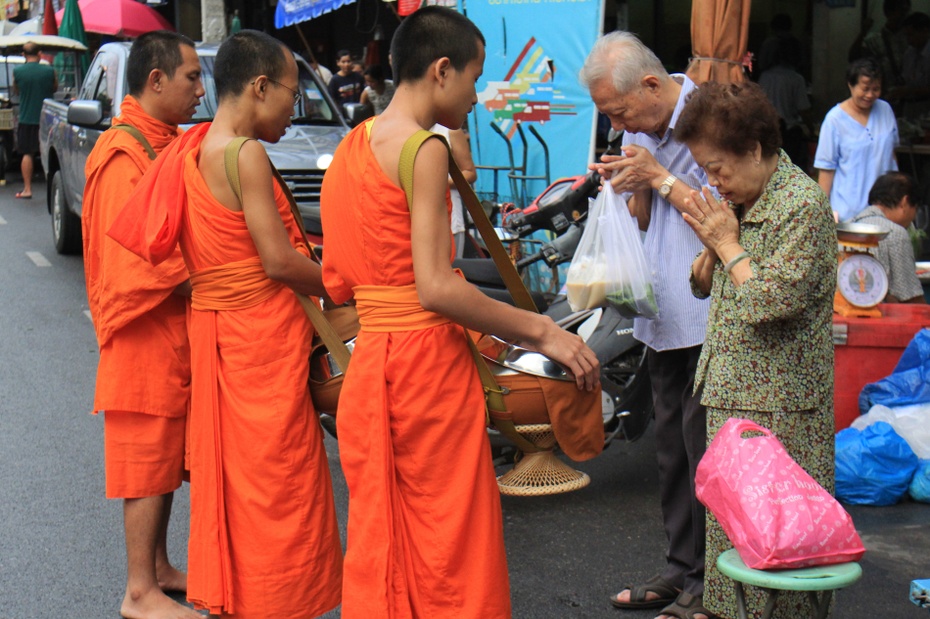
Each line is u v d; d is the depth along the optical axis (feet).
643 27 34.17
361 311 9.27
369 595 9.23
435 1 29.04
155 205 10.45
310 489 10.57
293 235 10.77
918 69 28.32
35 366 23.03
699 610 11.78
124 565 13.79
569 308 16.58
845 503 15.56
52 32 60.34
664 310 11.78
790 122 29.09
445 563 9.11
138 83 12.31
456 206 21.56
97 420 19.61
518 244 18.92
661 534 14.74
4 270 33.37
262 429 10.34
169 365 11.87
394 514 9.18
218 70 10.59
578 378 9.69
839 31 31.35
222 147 10.18
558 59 26.66
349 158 9.04
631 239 11.69
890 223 18.11
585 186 16.46
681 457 12.14
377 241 8.91
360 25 47.83
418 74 9.01
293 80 10.75
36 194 51.65
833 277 9.71
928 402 16.37
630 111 11.25
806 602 10.02
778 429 9.84
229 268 10.33
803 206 9.38
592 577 13.42
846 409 16.97
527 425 10.91
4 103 56.80
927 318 16.96
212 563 10.53
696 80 18.95
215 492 10.52
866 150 22.02
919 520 14.90
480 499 9.21
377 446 9.12
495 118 27.96
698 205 9.77
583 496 16.19
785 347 9.75
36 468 17.20
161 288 11.48
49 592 13.01
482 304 8.93
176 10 57.57
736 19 18.72
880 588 12.90
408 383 9.02
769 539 8.46
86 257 12.31
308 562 10.58
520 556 14.08
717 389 10.06
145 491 11.94
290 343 10.44
